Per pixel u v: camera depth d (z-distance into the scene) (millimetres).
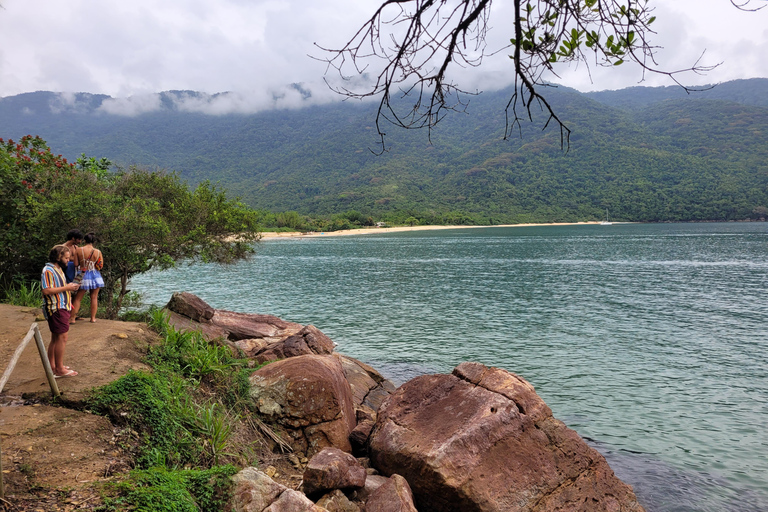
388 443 7031
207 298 31703
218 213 13766
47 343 7711
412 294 33219
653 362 16484
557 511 6406
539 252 71312
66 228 11109
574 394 13438
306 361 8328
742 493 8617
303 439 7578
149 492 4469
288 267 54094
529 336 20531
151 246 12297
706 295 31422
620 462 9711
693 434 10906
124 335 8047
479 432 6609
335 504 5816
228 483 5152
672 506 8258
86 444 5141
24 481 4359
